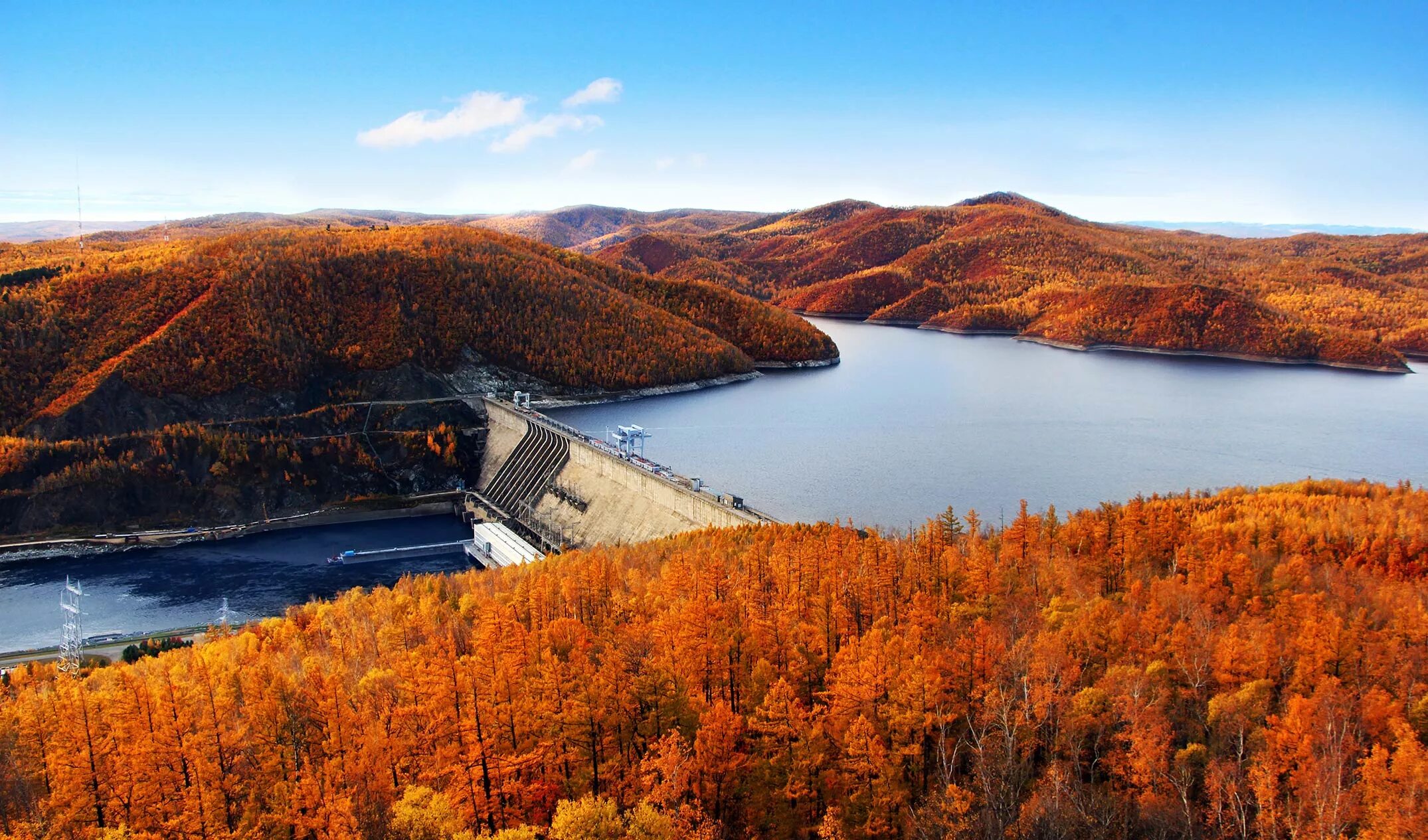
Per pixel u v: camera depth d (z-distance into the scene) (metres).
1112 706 97.56
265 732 94.75
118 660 171.75
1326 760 86.19
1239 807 85.25
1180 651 108.50
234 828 88.56
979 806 88.19
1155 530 155.75
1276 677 106.94
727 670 108.38
